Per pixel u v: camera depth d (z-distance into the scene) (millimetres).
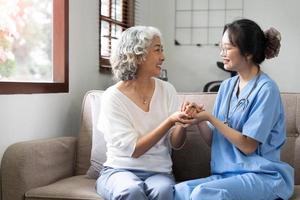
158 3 3752
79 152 2123
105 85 2895
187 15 3695
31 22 2271
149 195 1544
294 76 3531
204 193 1466
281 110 1652
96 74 2736
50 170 1905
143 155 1695
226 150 1658
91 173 1966
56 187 1770
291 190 1605
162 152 1746
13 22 2109
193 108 1621
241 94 1673
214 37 3650
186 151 2010
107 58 2893
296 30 3506
